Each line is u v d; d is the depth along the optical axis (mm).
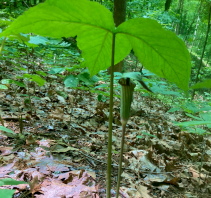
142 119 4387
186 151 2961
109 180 904
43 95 3957
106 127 3363
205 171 2574
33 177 1550
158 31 789
